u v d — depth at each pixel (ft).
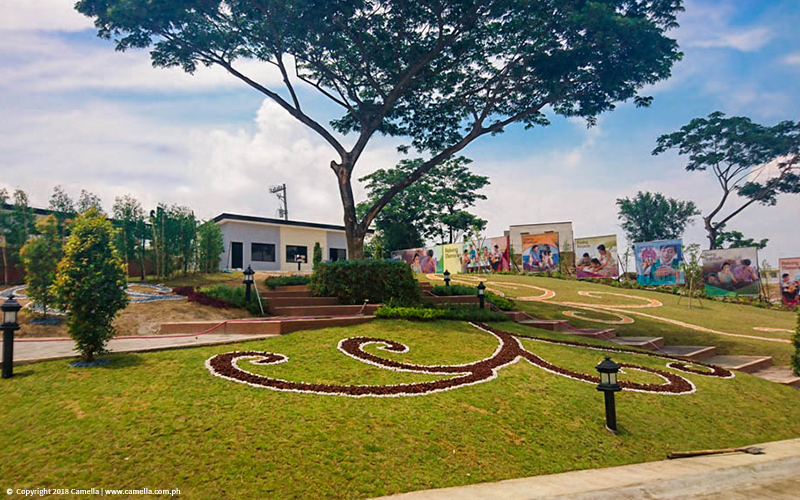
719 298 93.71
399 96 62.90
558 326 49.34
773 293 91.91
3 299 45.01
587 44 52.54
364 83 66.80
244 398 20.54
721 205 135.95
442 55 59.98
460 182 160.76
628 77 55.83
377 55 58.23
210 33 56.24
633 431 22.56
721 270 97.55
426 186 155.33
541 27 54.49
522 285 89.97
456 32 54.13
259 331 33.76
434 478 16.15
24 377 22.17
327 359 27.50
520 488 15.89
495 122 67.56
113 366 24.02
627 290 93.25
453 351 31.78
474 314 44.42
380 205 59.06
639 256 104.42
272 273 79.41
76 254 24.98
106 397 19.79
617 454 20.16
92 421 17.46
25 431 16.61
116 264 26.03
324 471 15.56
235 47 58.39
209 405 19.49
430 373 26.71
